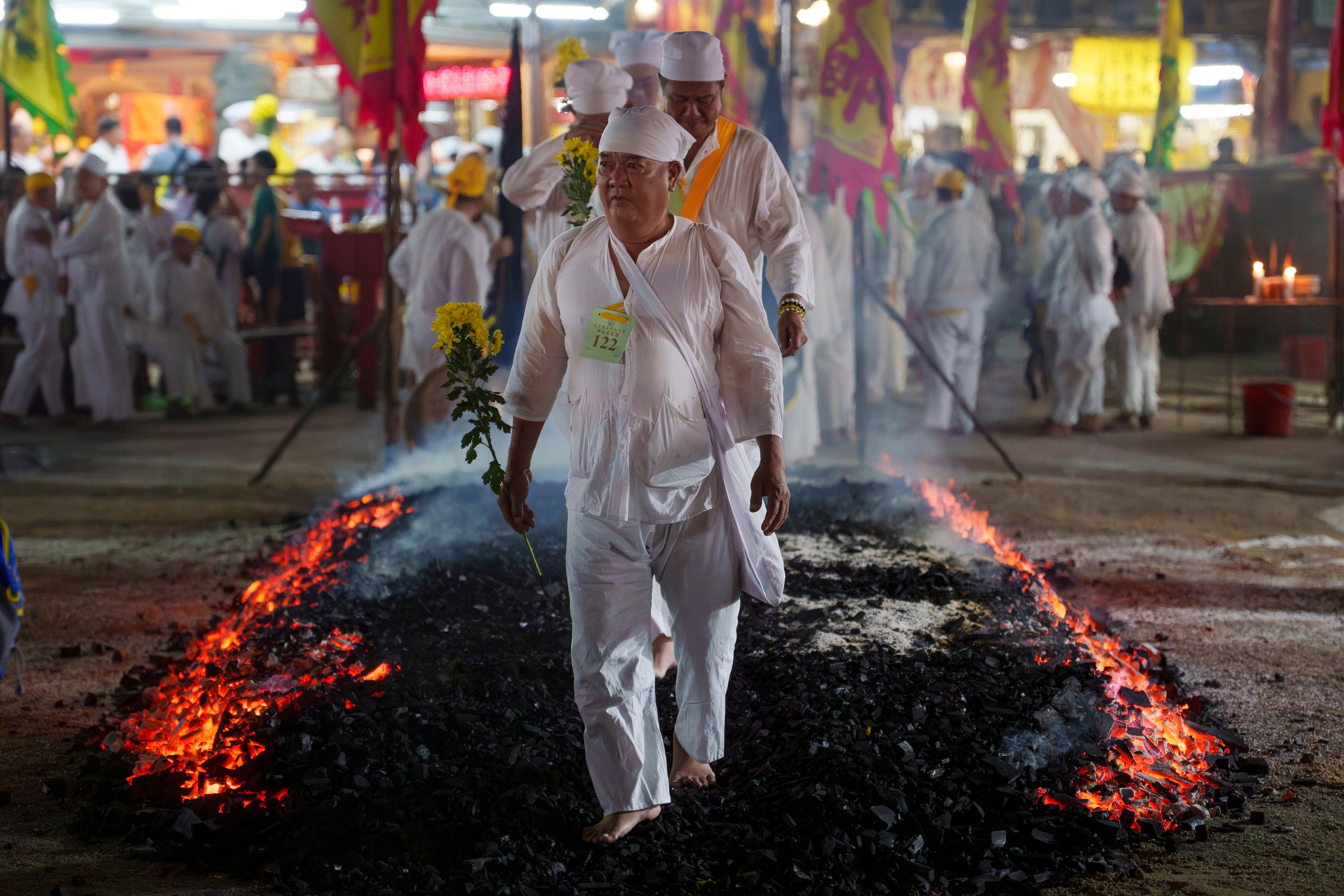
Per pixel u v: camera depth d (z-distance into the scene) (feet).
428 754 13.61
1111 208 46.44
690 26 48.98
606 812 12.10
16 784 14.56
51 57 41.04
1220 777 14.46
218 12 61.26
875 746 13.64
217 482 34.17
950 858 12.29
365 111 32.91
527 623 17.25
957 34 59.21
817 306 34.19
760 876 11.74
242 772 13.79
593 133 19.22
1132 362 44.19
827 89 33.14
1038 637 17.43
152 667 18.61
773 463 11.73
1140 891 11.81
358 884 11.72
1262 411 42.01
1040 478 34.71
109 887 11.84
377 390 48.91
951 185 40.98
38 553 26.53
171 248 46.24
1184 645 19.93
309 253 55.31
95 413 43.57
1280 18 61.21
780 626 17.61
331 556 21.06
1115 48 61.77
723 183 15.84
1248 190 58.85
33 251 42.63
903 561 21.11
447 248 33.37
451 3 58.70
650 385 11.59
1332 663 18.94
